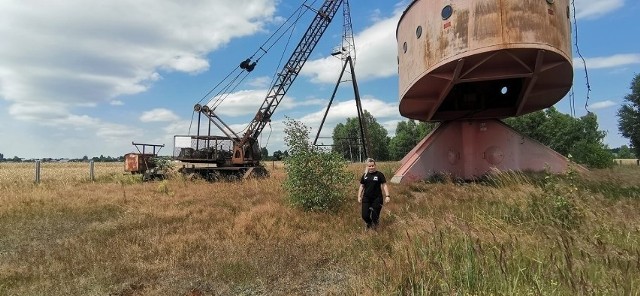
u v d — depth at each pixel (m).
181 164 23.73
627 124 42.91
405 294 4.39
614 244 4.93
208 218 9.77
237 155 24.42
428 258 4.99
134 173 24.17
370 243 6.83
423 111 18.45
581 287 3.62
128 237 7.80
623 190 10.53
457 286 4.24
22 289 5.19
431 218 7.58
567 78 15.12
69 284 5.33
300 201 10.34
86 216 10.30
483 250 4.85
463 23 13.07
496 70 13.83
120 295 5.06
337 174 10.53
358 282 4.84
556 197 7.46
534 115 45.88
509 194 9.66
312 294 4.95
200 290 5.18
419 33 14.84
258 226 8.53
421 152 17.28
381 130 82.25
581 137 42.03
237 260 6.16
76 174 27.58
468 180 16.66
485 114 17.50
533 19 12.56
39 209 11.10
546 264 4.34
